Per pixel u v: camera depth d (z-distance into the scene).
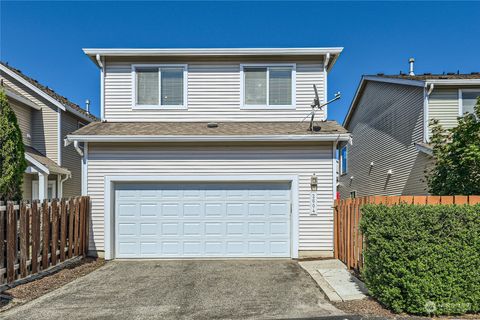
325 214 9.23
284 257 9.19
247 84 10.93
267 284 6.63
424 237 4.86
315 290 6.17
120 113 10.84
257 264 8.48
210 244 9.23
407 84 12.65
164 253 9.18
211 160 9.34
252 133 9.23
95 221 9.19
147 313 5.12
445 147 7.30
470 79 11.05
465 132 6.77
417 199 5.80
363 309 5.12
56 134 14.65
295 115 10.80
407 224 4.91
